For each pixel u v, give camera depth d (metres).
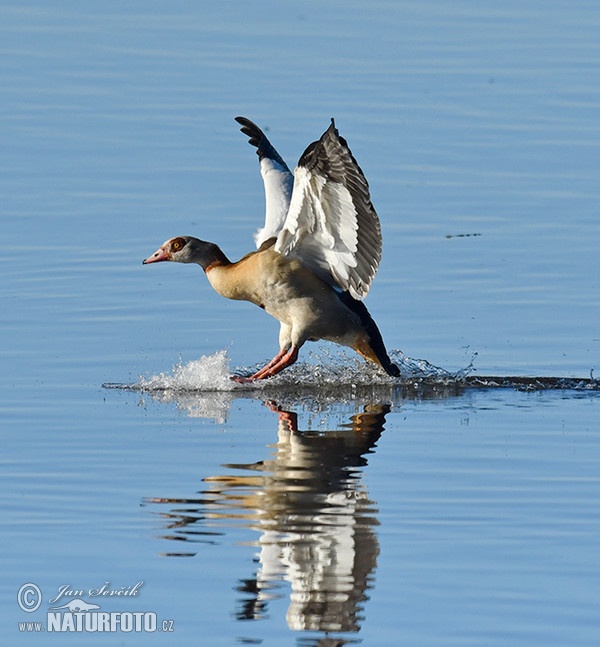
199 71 25.98
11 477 11.31
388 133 22.89
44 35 28.05
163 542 9.95
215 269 15.25
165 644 8.56
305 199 13.77
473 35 28.47
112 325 15.85
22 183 20.73
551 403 13.59
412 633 8.61
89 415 13.12
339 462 11.73
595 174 21.12
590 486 11.09
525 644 8.47
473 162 21.69
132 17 29.42
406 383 14.48
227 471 11.48
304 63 26.45
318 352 15.62
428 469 11.53
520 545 9.89
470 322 15.92
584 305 16.34
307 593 9.14
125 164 21.61
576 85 25.30
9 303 16.48
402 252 18.28
